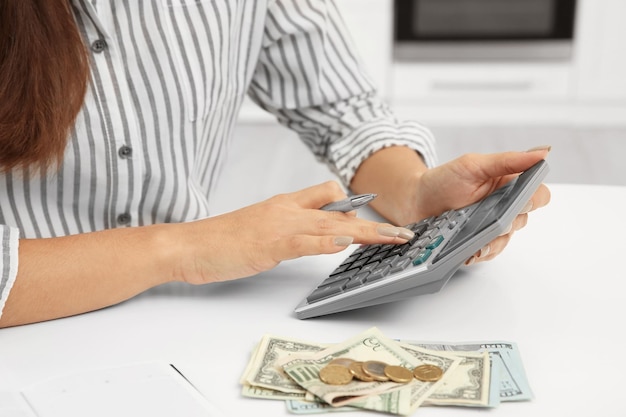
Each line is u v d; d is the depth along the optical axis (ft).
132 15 2.71
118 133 2.72
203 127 3.01
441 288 2.12
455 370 1.84
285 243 2.23
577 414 1.73
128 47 2.71
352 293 2.14
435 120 11.14
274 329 2.13
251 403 1.78
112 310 2.24
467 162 2.52
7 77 2.16
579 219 2.89
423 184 2.70
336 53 3.37
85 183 2.76
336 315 2.21
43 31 2.16
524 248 2.64
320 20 3.22
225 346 2.05
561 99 10.89
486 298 2.30
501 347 1.97
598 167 9.34
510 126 10.96
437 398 1.74
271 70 3.35
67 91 2.23
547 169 2.34
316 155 3.57
